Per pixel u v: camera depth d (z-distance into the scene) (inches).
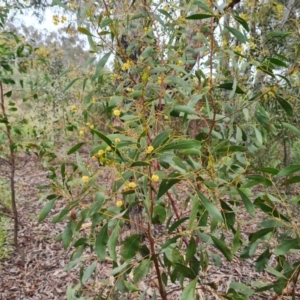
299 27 63.9
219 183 39.5
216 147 37.9
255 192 107.3
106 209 38.9
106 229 35.9
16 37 93.4
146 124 36.2
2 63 87.2
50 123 185.9
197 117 44.6
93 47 46.3
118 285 44.3
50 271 105.8
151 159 32.3
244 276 95.7
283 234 78.4
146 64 51.4
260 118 47.2
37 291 96.3
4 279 102.0
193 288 33.4
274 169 32.6
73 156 192.2
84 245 48.0
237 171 41.3
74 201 37.1
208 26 49.9
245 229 108.2
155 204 41.2
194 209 33.7
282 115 97.2
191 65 61.7
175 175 34.4
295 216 91.5
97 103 56.2
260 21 102.6
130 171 33.2
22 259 109.8
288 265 45.1
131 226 86.3
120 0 57.1
